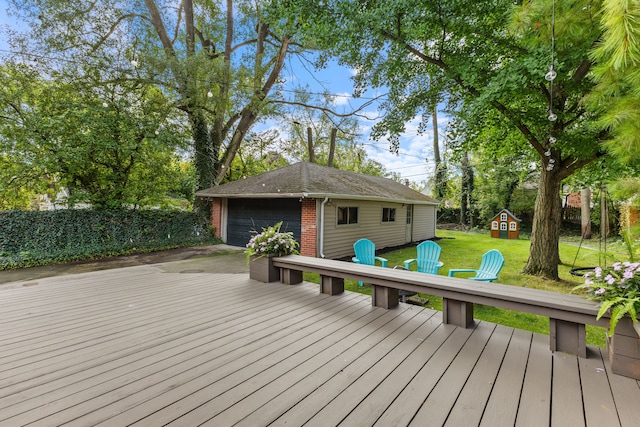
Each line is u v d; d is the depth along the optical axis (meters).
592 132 4.42
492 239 13.98
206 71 9.72
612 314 2.04
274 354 2.45
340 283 4.21
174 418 1.68
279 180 9.16
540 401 1.84
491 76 4.95
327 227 8.24
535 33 2.62
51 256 7.02
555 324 2.48
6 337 2.77
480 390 1.96
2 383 2.02
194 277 5.39
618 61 1.46
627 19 1.35
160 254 8.48
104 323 3.13
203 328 3.00
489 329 2.96
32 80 7.98
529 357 2.40
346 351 2.51
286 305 3.70
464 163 18.36
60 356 2.41
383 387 1.99
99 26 9.10
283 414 1.72
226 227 10.73
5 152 7.47
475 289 2.84
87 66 8.62
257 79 11.80
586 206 12.59
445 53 5.50
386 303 3.54
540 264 6.00
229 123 12.65
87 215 7.96
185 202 14.62
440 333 2.87
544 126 4.94
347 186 9.40
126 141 8.58
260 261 4.97
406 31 5.42
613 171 4.46
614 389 1.96
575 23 2.21
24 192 8.54
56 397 1.87
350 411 1.75
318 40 5.86
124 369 2.21
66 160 7.59
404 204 11.98
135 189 9.25
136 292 4.34
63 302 3.86
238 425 1.63
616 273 2.23
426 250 5.57
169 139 9.20
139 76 9.05
